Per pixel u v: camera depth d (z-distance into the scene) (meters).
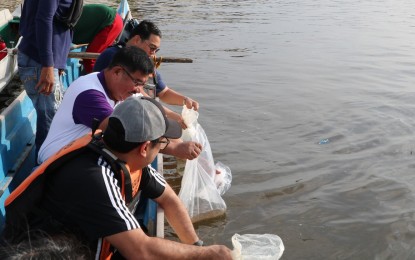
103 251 2.40
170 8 17.92
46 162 2.49
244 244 3.04
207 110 7.34
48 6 3.71
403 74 9.76
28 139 4.12
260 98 7.96
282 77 9.38
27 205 2.44
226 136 6.32
